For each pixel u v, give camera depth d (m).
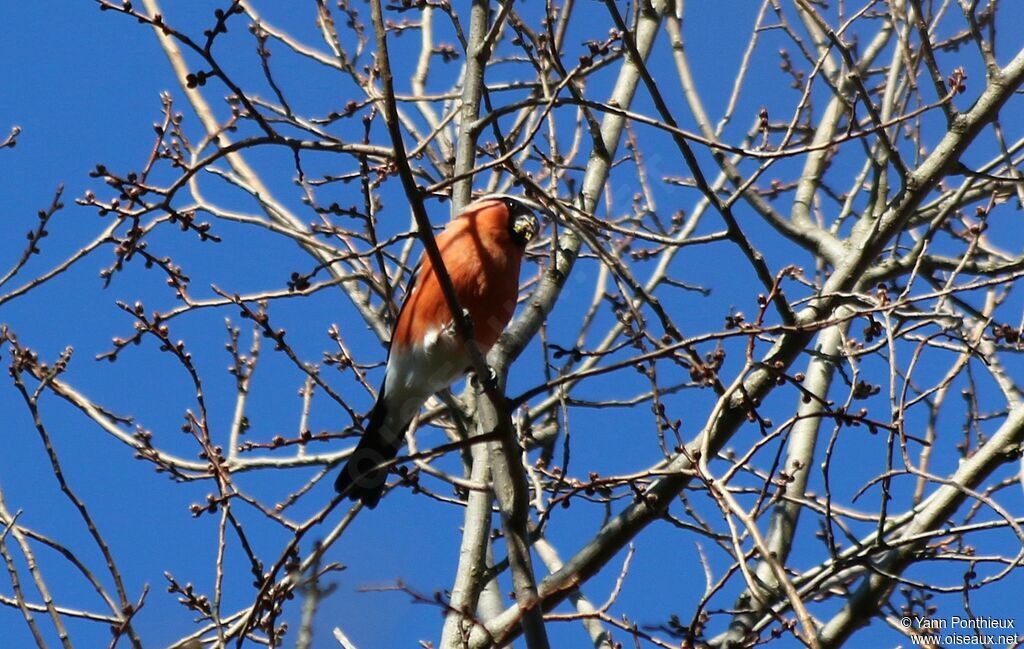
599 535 10.03
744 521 6.61
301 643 6.80
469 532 9.98
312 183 11.49
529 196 9.85
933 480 8.55
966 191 10.43
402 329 10.21
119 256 9.86
